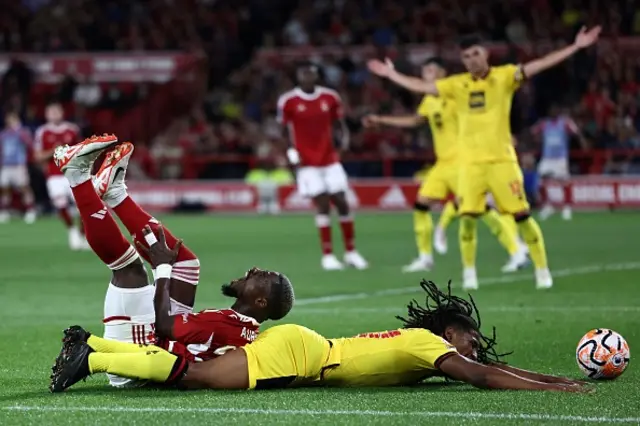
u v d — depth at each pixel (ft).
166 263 49.80
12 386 52.31
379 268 117.08
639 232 160.86
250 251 138.51
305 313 81.20
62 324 77.20
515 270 111.45
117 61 252.01
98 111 248.52
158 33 259.60
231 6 263.29
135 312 50.39
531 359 60.90
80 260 128.88
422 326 51.01
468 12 243.40
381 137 224.33
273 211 223.10
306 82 119.96
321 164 117.60
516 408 44.98
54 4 267.59
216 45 256.11
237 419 43.24
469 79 92.27
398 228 176.86
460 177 93.66
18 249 144.77
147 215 50.93
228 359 48.78
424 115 110.83
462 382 51.31
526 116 220.43
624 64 226.58
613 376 51.88
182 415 44.04
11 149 203.62
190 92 250.98
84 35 261.03
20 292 97.09
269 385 49.06
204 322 48.88
